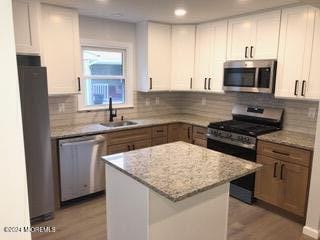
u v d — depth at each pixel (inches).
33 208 106.7
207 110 176.9
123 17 145.9
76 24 126.4
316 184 98.9
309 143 107.8
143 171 71.3
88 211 119.8
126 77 166.6
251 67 129.8
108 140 134.0
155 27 155.9
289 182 111.7
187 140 160.6
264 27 125.4
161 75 163.6
